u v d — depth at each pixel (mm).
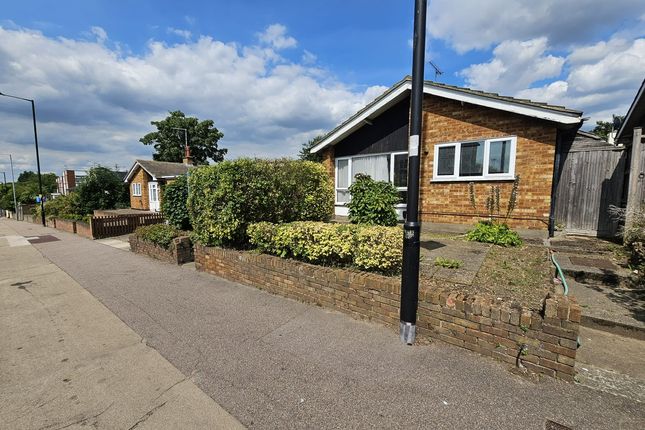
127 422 2291
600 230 7168
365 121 9023
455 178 7777
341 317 3924
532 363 2689
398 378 2686
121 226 13891
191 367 2994
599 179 7156
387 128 8953
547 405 2316
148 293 5266
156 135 41812
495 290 3559
